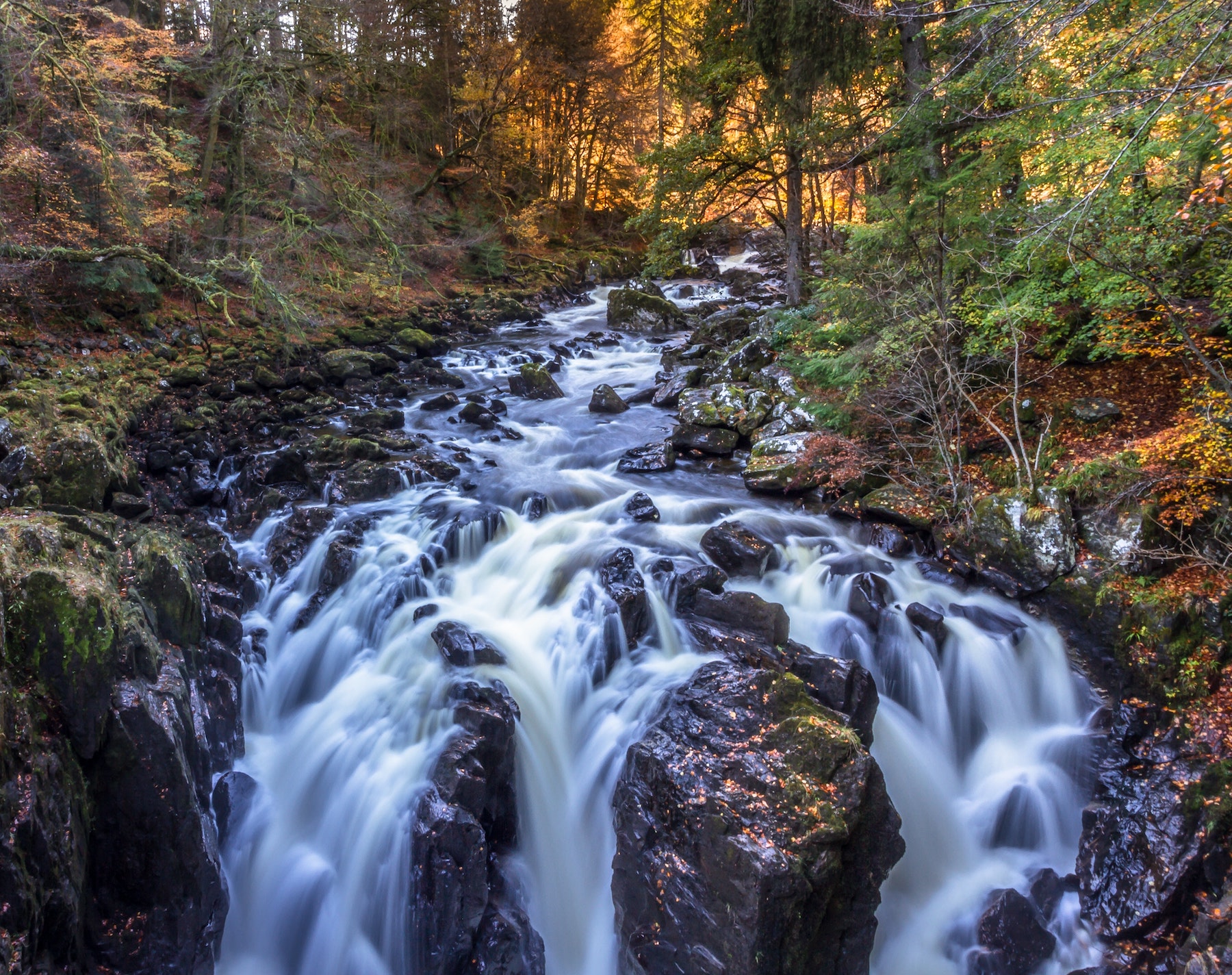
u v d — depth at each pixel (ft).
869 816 16.98
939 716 23.97
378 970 18.45
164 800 16.42
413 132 108.06
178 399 45.55
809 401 37.37
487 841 19.66
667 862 17.08
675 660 22.91
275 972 19.49
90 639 15.83
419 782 19.27
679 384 49.78
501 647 23.80
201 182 63.87
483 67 108.58
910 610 24.88
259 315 62.23
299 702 24.93
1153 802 19.79
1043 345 33.96
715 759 17.85
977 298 31.50
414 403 50.98
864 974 17.58
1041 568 25.79
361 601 26.53
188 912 16.83
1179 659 21.89
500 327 81.76
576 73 120.47
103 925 15.98
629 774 18.75
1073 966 18.38
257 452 39.75
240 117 63.41
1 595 15.19
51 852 14.02
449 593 27.22
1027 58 22.02
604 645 23.11
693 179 51.49
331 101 92.12
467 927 17.26
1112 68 22.75
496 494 34.81
